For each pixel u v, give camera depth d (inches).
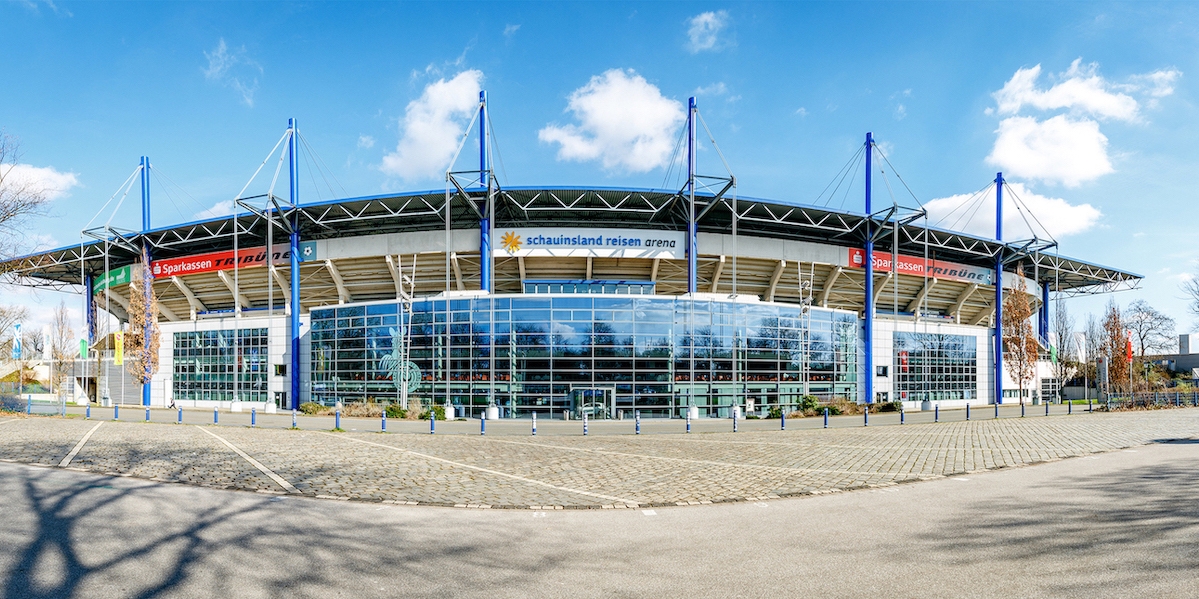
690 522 313.9
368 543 265.9
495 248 1569.9
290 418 1230.9
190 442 685.3
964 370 2048.5
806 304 1624.0
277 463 520.1
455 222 1684.3
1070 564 233.0
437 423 1097.4
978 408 1793.8
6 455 548.4
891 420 1196.5
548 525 306.3
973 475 464.1
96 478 427.8
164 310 2113.7
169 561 233.6
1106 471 470.3
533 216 1638.8
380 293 1814.7
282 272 1800.0
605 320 1385.3
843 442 743.7
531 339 1378.0
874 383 1835.6
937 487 412.2
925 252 1851.6
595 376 1370.6
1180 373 2743.6
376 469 494.0
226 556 241.3
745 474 479.2
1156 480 420.8
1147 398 1593.3
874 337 1852.9
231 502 349.1
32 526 285.4
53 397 1776.6
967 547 259.4
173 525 290.8
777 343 1526.8
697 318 1434.5
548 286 1696.6
